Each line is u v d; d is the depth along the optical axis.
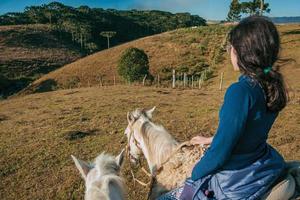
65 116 17.44
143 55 42.94
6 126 16.33
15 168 11.11
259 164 2.90
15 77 74.94
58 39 117.75
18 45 100.69
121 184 3.29
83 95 25.06
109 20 165.25
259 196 2.92
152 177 4.71
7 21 158.88
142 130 5.07
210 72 46.41
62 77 53.12
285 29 62.31
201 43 60.62
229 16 74.31
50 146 12.78
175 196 3.48
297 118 14.19
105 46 139.75
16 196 9.52
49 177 10.41
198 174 2.92
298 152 10.70
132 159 5.54
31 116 18.39
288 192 2.96
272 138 12.00
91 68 55.28
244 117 2.70
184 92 24.66
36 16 163.12
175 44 62.06
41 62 89.50
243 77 2.82
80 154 11.91
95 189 3.12
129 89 27.34
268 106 2.77
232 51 2.91
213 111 16.66
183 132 13.64
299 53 42.75
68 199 9.22
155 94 23.66
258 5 66.69
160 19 185.75
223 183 2.97
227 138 2.71
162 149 4.71
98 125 15.19
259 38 2.71
